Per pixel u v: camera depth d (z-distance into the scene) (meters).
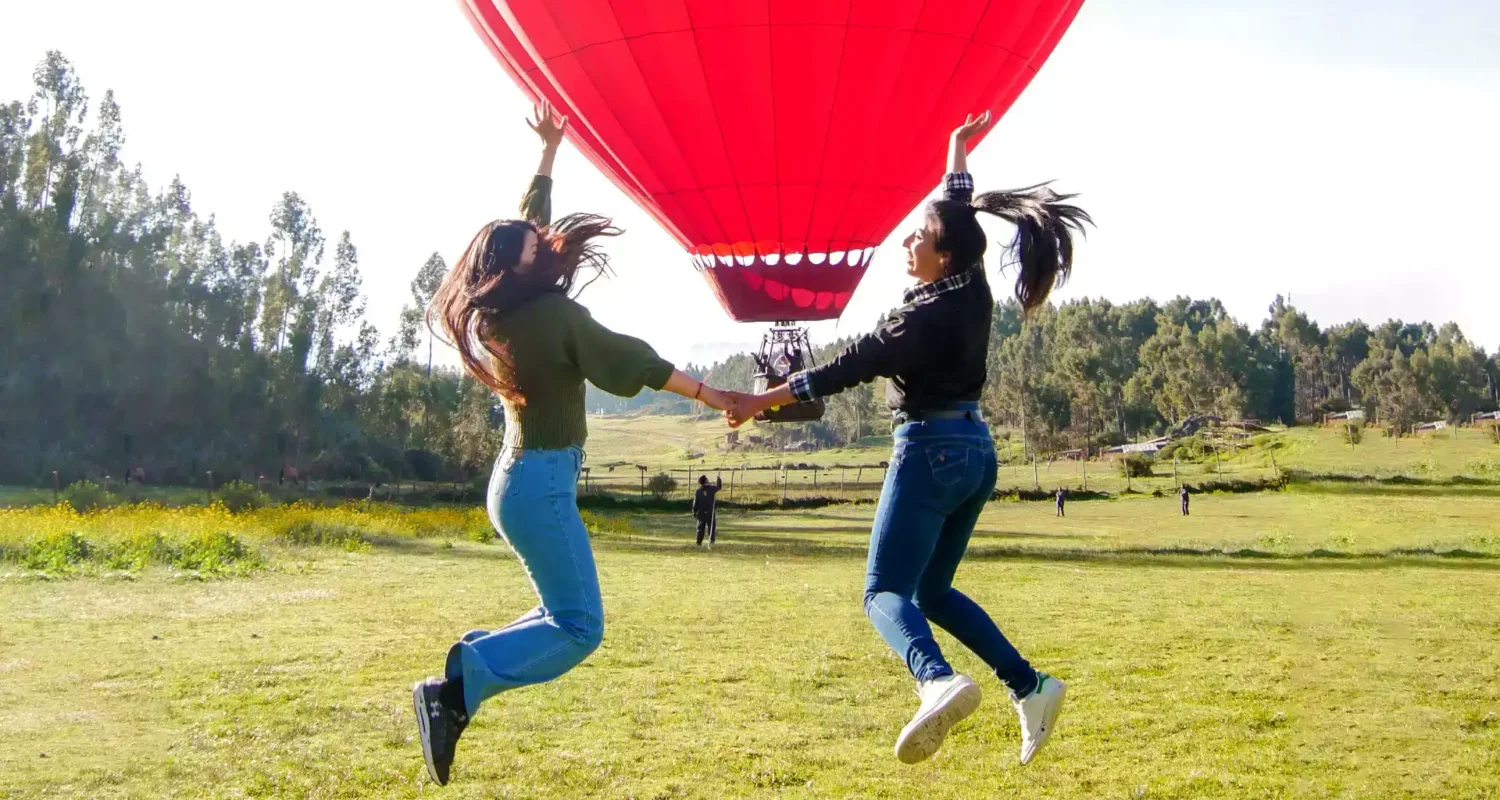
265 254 70.94
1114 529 32.00
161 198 69.56
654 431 175.38
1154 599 13.34
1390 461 62.09
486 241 3.36
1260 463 68.50
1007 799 5.13
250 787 5.15
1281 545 24.30
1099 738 6.25
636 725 6.45
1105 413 111.56
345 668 7.94
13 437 55.84
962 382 3.46
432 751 3.14
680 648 9.09
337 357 71.31
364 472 64.62
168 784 5.20
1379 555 22.06
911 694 7.33
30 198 61.12
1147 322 138.88
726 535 27.95
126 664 7.95
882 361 3.37
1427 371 105.00
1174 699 7.28
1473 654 9.07
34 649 8.47
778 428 134.50
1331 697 7.34
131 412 61.47
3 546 14.66
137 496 35.72
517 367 3.29
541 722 6.49
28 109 62.38
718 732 6.29
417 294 72.31
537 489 3.28
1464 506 38.53
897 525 3.40
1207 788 5.32
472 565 16.70
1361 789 5.32
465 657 3.18
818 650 9.01
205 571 13.91
